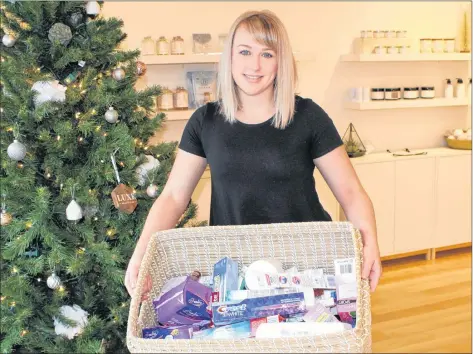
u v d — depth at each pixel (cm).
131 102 215
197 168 161
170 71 358
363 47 392
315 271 118
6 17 200
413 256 419
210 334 101
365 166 380
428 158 395
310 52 374
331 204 384
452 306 327
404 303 334
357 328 83
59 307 211
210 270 129
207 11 363
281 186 152
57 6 204
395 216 394
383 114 418
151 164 222
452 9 429
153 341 85
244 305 104
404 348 278
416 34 423
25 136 199
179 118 343
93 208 208
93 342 211
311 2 387
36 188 199
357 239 112
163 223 152
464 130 425
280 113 149
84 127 199
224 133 153
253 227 125
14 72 191
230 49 149
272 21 146
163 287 120
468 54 411
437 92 432
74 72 212
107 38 212
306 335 83
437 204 403
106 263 210
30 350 220
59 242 199
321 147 152
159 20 353
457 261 407
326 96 400
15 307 211
